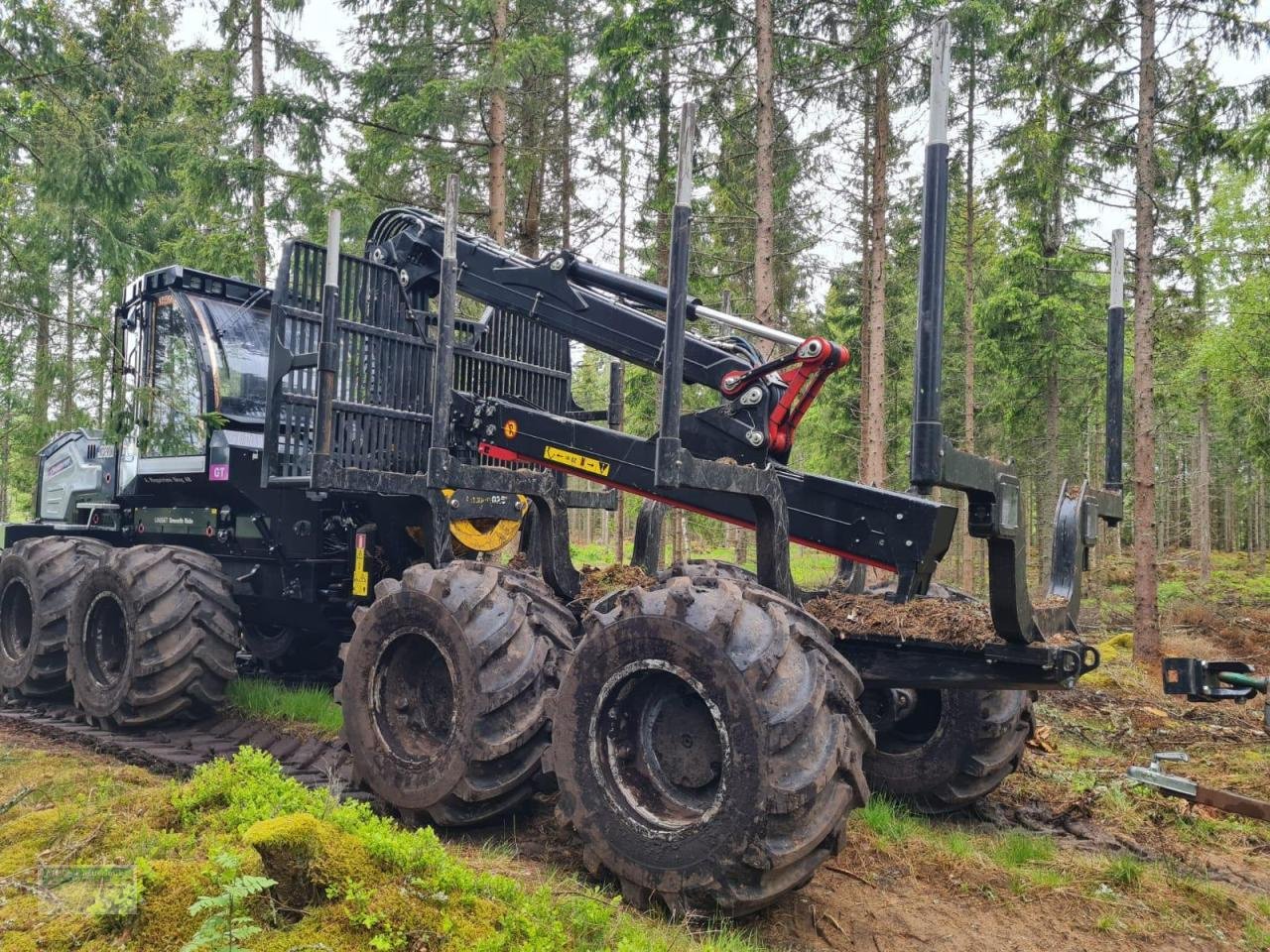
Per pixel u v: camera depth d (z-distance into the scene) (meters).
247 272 14.20
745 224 15.35
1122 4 12.95
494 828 4.02
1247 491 33.19
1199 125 12.91
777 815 2.94
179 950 2.34
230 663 5.48
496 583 4.02
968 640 3.51
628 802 3.27
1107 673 10.61
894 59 14.23
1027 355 19.86
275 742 5.20
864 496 3.93
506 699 3.70
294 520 5.79
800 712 2.96
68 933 2.44
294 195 13.05
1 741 5.39
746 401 4.24
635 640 3.28
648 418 18.33
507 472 4.32
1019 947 3.39
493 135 12.12
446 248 4.11
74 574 6.18
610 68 12.12
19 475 10.41
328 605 5.96
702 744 3.31
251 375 6.10
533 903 2.77
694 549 21.61
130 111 11.51
